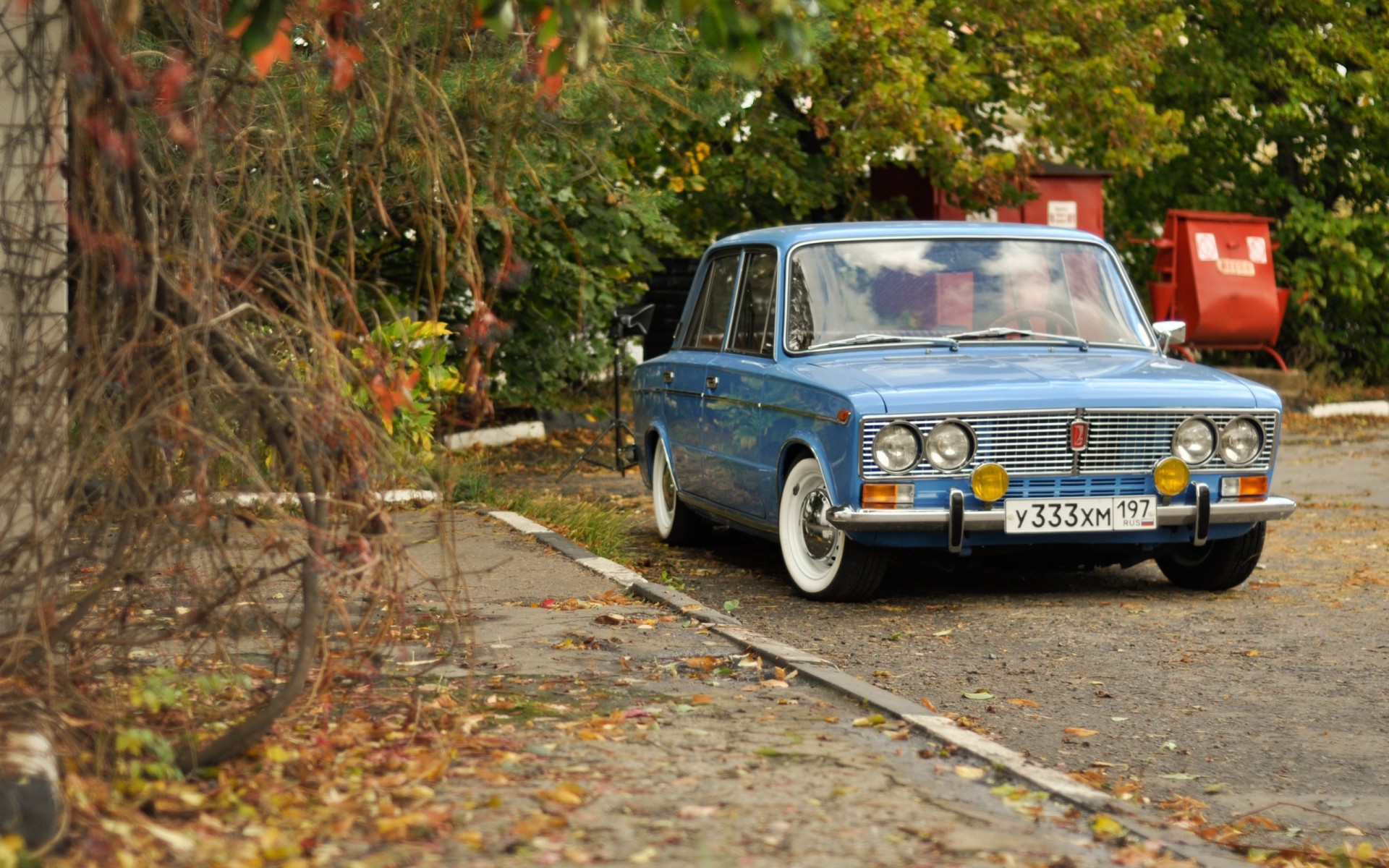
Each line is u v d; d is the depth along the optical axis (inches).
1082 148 836.6
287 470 171.2
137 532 171.8
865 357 334.3
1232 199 920.3
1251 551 324.8
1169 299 823.7
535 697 212.1
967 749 189.0
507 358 633.6
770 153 722.8
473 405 181.9
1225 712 232.1
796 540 329.7
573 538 380.5
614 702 211.2
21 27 169.8
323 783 164.9
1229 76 874.8
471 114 233.3
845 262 350.9
